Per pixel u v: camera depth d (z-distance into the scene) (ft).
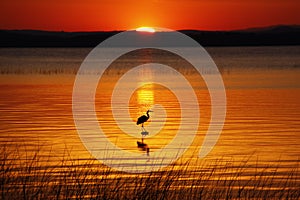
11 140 184.44
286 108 269.64
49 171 131.95
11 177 117.70
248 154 164.76
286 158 159.02
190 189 119.65
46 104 296.30
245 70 586.86
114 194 107.04
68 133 201.16
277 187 126.82
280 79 456.45
